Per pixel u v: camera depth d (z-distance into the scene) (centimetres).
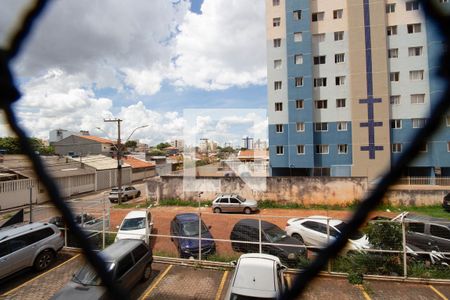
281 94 2472
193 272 754
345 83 2384
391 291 629
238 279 521
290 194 1738
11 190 1920
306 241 915
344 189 1666
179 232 951
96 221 1060
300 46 2384
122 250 654
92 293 540
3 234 741
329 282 669
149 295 645
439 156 2141
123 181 3322
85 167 2794
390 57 2341
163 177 1925
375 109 2292
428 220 819
